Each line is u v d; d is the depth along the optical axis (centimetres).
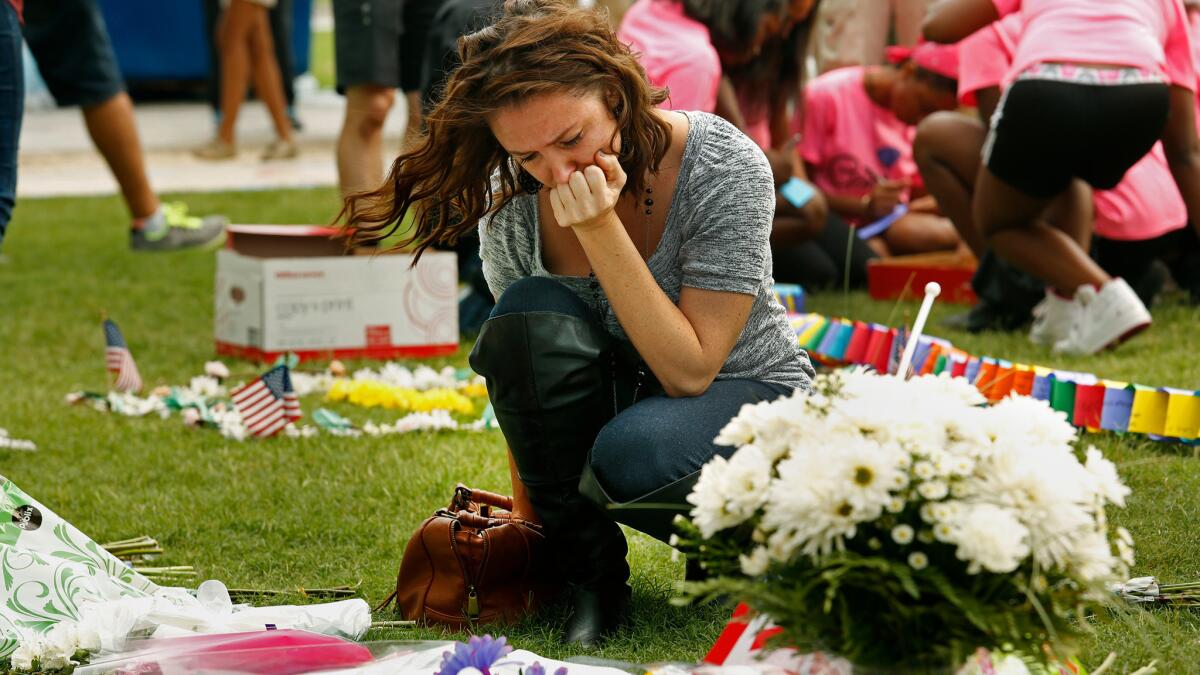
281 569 610
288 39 2502
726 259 485
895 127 1267
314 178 2053
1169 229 1044
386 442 812
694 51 968
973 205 1003
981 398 389
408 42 1255
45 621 492
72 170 2211
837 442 349
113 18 2767
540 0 462
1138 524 602
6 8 793
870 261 1231
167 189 1947
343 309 1052
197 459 785
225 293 1069
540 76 441
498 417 509
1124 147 914
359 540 643
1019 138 916
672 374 481
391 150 2230
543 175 460
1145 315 930
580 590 520
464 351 1085
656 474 470
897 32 1434
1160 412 740
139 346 1103
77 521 680
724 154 492
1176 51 952
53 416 886
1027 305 1045
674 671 411
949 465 340
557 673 403
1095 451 368
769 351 512
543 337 491
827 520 338
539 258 524
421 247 523
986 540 329
